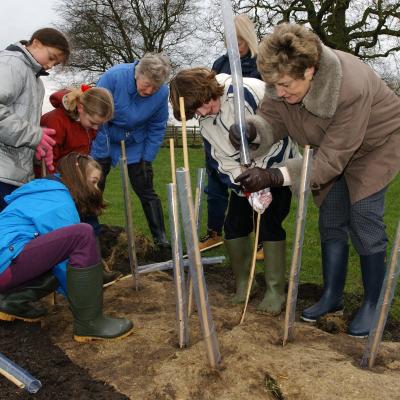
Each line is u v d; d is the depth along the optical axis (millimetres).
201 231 6098
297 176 2615
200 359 2561
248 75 4109
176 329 3082
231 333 2857
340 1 14188
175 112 2947
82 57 20969
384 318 2475
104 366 2707
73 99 3635
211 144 3289
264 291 3965
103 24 20953
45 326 3178
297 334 2984
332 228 3303
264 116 3057
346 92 2559
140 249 4895
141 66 4227
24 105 3285
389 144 2971
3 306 3014
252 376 2428
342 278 3346
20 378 2463
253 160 3189
